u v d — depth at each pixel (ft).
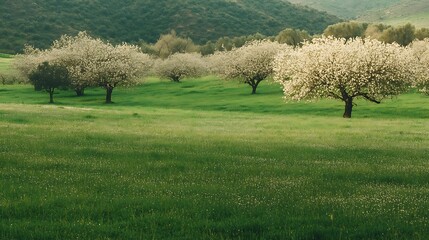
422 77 215.72
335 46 192.95
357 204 35.32
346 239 26.96
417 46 348.38
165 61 431.84
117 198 35.68
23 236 26.27
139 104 279.69
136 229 28.17
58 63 314.35
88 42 333.21
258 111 231.91
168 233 27.63
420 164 59.67
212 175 48.19
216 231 28.40
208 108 252.01
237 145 78.07
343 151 72.79
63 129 99.25
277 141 86.74
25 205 32.71
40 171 47.16
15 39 640.17
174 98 310.24
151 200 35.04
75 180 43.11
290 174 49.60
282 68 210.18
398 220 30.45
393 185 44.80
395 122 152.35
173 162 56.03
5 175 44.57
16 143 70.49
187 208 33.35
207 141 83.76
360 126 134.92
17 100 291.99
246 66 316.19
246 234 27.66
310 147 77.00
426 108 212.23
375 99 195.72
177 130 109.91
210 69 447.42
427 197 38.73
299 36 566.77
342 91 189.37
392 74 182.91
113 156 60.64
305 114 213.46
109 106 253.03
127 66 298.35
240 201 35.53
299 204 35.04
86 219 30.01
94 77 286.87
